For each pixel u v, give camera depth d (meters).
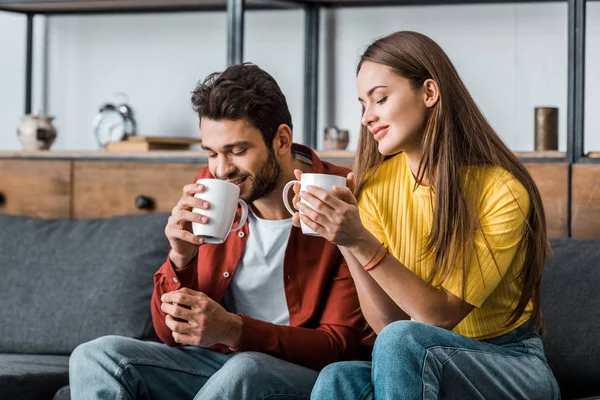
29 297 2.72
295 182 1.91
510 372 1.88
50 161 3.27
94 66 3.72
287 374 1.98
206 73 3.55
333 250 2.18
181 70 3.59
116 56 3.69
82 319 2.65
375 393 1.74
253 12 3.51
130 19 3.66
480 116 1.99
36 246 2.80
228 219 1.99
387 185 2.08
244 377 1.92
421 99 1.95
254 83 2.10
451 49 3.23
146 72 3.64
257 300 2.23
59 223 2.88
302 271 2.19
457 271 1.89
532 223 1.98
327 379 1.78
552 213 2.68
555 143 2.81
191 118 3.57
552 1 3.09
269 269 2.20
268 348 2.06
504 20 3.15
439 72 1.94
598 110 3.04
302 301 2.20
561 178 2.67
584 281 2.30
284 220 2.19
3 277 2.77
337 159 2.89
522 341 2.02
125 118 3.41
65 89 3.77
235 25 3.07
